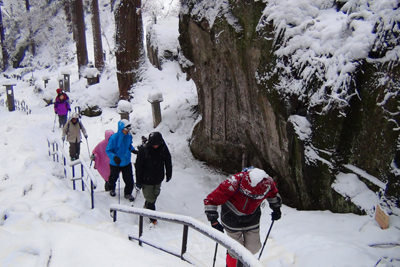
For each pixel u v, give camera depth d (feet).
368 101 15.07
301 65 17.57
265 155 22.25
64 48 118.42
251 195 10.88
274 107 19.45
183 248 11.16
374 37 14.84
